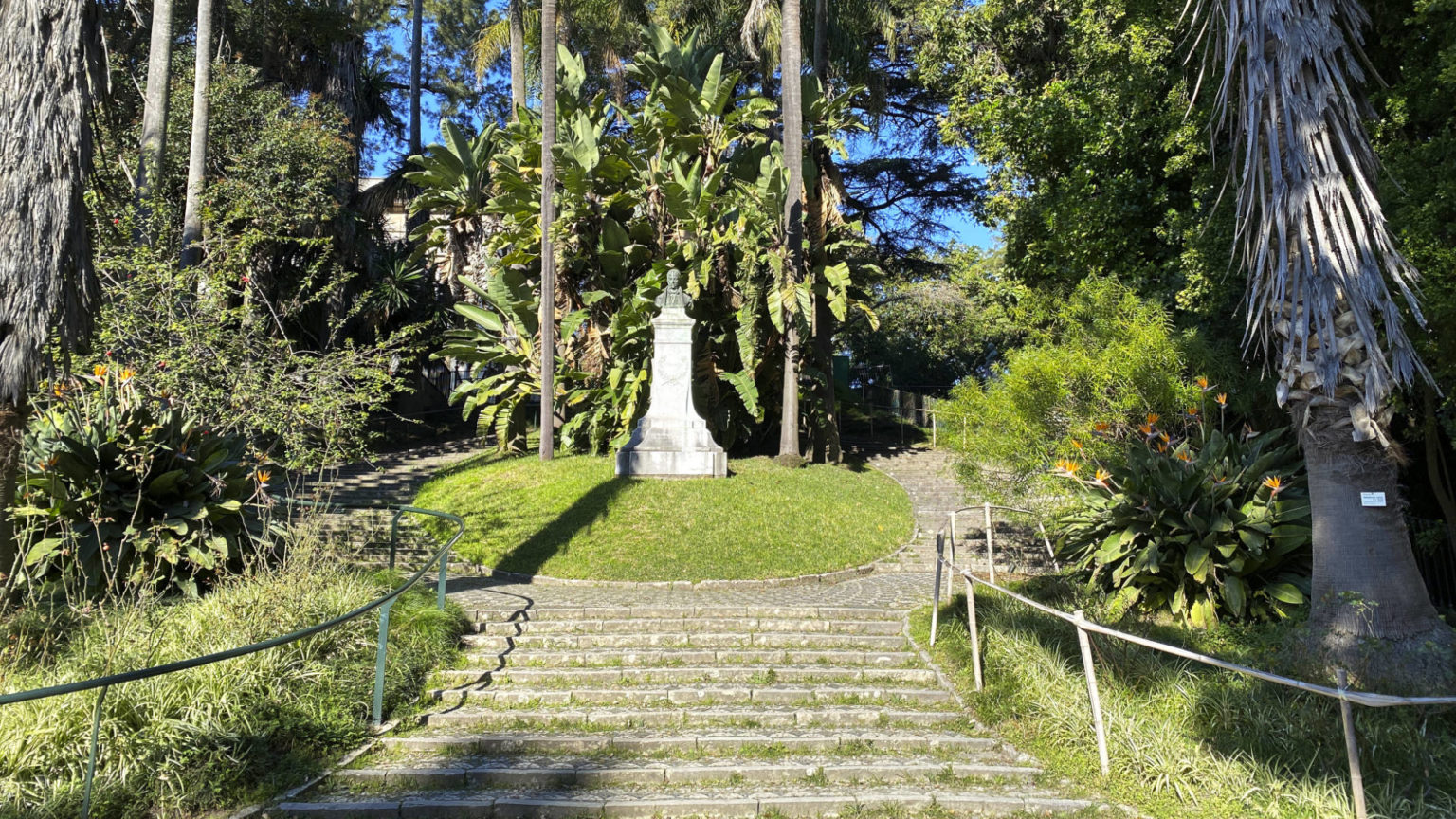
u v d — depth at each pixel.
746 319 19.09
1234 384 11.29
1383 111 10.35
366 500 17.38
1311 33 7.04
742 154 21.94
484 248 23.14
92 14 7.89
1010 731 7.13
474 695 7.87
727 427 20.70
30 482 8.94
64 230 7.61
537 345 21.41
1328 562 7.17
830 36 22.56
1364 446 7.12
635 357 20.02
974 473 12.31
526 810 5.82
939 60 17.56
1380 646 6.54
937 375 34.41
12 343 7.43
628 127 25.62
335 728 6.72
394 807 5.74
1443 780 5.38
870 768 6.45
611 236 20.41
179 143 19.56
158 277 11.94
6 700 4.18
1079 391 11.08
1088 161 13.53
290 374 12.93
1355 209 7.00
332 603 8.27
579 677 8.36
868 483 19.11
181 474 9.31
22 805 5.06
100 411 9.71
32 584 8.70
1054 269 14.12
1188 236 11.67
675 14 23.62
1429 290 8.66
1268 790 5.47
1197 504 8.62
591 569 13.00
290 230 19.81
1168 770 5.85
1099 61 13.44
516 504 15.98
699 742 6.92
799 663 8.97
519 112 21.56
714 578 12.84
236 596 8.07
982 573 12.67
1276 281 7.34
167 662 6.63
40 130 7.52
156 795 5.48
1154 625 8.52
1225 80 7.40
